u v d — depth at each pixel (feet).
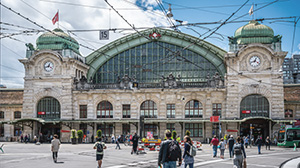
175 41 201.36
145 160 89.20
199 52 198.59
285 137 159.53
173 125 185.98
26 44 201.05
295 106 183.52
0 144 168.14
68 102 191.31
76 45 209.15
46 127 197.36
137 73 203.72
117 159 91.56
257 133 178.50
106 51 208.33
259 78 176.14
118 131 188.55
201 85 182.60
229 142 94.53
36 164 79.00
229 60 179.52
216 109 181.37
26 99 195.52
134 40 204.95
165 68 201.36
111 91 189.16
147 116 187.21
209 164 79.20
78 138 180.75
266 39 180.34
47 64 195.62
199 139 181.47
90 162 83.51
